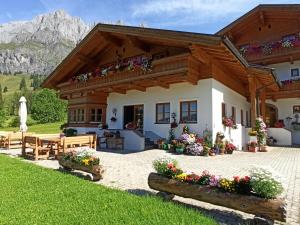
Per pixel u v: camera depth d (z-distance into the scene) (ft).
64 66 61.41
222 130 47.21
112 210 15.23
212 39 35.50
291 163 34.09
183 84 47.50
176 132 47.47
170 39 40.11
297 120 69.46
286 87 63.98
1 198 17.15
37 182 21.35
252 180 14.21
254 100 48.80
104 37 54.39
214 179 15.90
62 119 196.34
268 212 13.47
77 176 24.95
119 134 50.21
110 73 51.83
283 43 67.36
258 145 49.11
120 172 26.89
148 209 15.37
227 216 15.46
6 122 185.47
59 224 13.32
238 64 45.01
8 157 35.91
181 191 16.66
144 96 53.36
